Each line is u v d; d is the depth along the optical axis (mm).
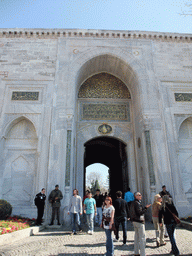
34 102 12414
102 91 15383
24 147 11922
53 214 9406
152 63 13750
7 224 7426
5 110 12172
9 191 11086
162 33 14469
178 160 11586
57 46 13812
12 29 14023
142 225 4762
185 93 13172
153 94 12930
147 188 11305
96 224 9555
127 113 14906
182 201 10719
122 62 13977
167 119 12414
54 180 10695
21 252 5105
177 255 4746
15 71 13078
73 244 5961
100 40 14133
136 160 13641
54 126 11812
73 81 12891
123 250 5387
